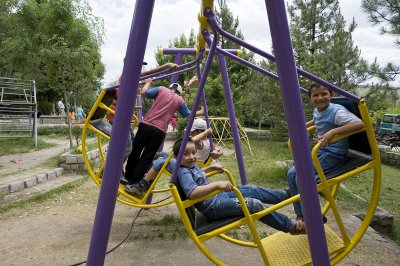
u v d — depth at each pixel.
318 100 2.73
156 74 4.38
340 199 5.74
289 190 2.92
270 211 2.52
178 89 4.51
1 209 4.98
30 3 10.20
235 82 15.55
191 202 2.56
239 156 4.72
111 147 1.85
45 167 7.51
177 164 2.59
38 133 16.38
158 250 3.77
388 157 11.75
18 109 11.61
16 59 11.02
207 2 2.20
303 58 12.09
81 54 9.66
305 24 14.91
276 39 1.66
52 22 9.74
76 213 5.00
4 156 9.36
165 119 4.08
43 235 4.15
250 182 7.10
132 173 4.12
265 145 13.73
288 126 1.72
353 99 2.40
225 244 3.94
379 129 19.22
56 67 10.08
